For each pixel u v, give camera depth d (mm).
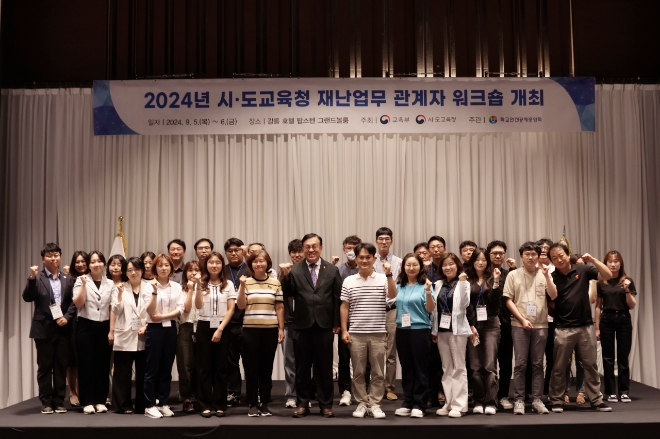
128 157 7629
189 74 7828
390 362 6074
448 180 7609
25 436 4945
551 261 5602
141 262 5613
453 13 7891
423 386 5234
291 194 7551
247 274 5805
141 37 7879
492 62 7887
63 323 5500
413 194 7586
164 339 5414
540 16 7891
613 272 6082
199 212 7570
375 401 5262
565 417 5145
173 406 5918
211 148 7594
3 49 8031
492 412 5250
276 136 7605
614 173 7703
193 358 5680
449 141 7633
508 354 5621
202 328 5359
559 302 5484
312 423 4957
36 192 7645
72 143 7688
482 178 7621
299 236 7508
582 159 7680
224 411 5332
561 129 7566
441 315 5359
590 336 5465
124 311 5516
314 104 7531
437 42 7879
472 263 5484
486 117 7543
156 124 7551
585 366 5480
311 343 5348
